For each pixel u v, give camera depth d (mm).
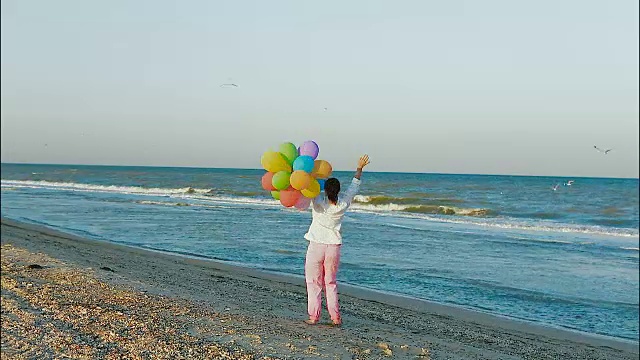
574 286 12477
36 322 6531
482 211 33438
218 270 12938
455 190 52906
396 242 18922
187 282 10695
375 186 54562
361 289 11578
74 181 67938
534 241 20203
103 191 50188
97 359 5305
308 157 6473
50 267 11141
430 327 8172
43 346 5664
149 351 5570
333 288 7176
